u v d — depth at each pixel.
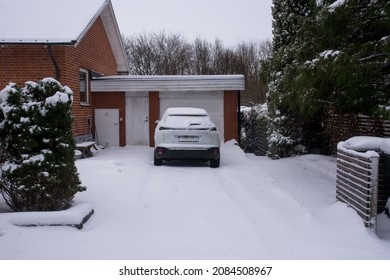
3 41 12.69
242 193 8.55
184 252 5.27
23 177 6.25
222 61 36.47
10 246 5.26
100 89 16.31
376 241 5.60
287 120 13.89
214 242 5.66
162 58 37.72
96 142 16.62
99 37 17.80
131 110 16.67
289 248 5.43
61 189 6.41
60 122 6.46
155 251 5.29
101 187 8.61
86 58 15.86
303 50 9.48
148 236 5.88
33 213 6.01
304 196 8.12
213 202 7.83
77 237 5.67
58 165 6.37
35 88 6.50
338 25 8.66
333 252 5.26
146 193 8.53
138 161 12.50
